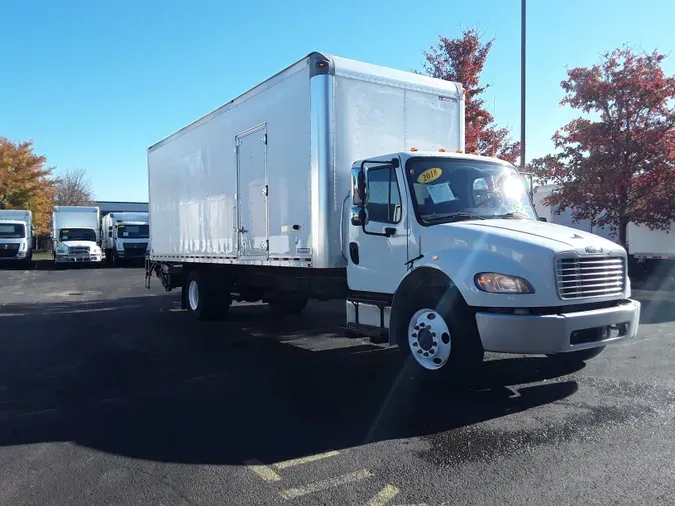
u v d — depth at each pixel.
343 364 7.55
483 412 5.35
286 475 4.08
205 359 8.00
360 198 6.75
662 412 5.22
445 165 6.76
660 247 15.05
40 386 6.66
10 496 3.86
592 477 3.91
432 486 3.85
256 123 8.77
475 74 16.70
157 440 4.84
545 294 5.36
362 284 7.00
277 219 8.24
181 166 11.77
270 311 13.01
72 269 32.12
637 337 8.77
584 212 16.45
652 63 15.37
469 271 5.61
